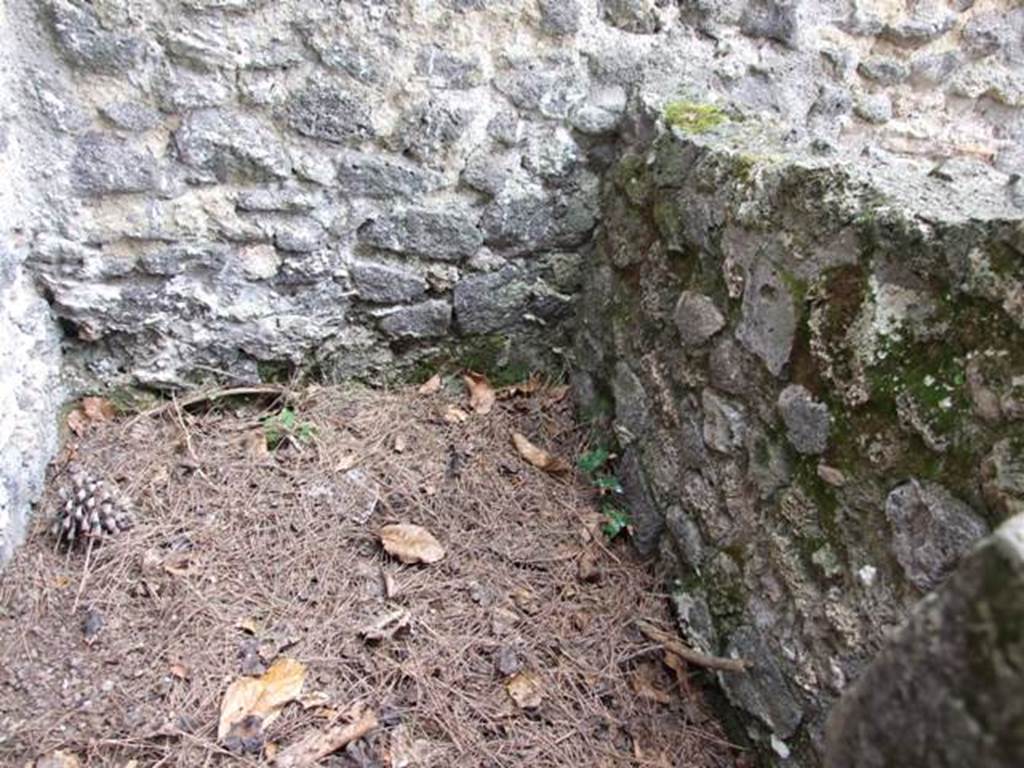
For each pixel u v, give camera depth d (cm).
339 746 85
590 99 119
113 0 97
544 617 102
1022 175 77
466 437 124
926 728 42
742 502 94
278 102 108
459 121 114
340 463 115
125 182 106
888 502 75
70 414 116
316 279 119
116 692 87
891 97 130
